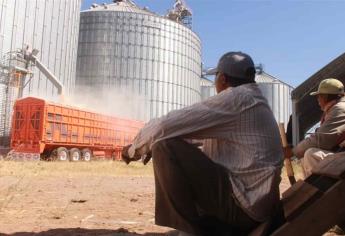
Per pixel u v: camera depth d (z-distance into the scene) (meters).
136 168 20.19
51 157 26.97
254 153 2.70
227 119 2.71
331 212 2.52
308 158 4.56
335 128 4.50
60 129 27.34
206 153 2.93
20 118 26.44
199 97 71.88
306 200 2.58
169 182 2.69
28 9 37.88
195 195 2.75
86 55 60.50
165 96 62.91
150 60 62.12
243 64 2.93
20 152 25.33
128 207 6.79
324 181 2.74
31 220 5.43
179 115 2.73
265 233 2.59
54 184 10.43
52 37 41.66
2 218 5.55
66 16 44.22
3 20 34.81
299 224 2.53
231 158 2.78
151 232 4.77
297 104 25.66
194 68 69.25
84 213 6.08
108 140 32.56
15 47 36.09
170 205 2.75
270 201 2.65
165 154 2.70
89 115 30.25
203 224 2.78
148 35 62.44
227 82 2.95
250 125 2.73
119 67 60.66
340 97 4.70
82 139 29.45
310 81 24.12
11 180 11.20
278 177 2.71
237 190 2.67
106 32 60.84
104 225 5.18
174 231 4.69
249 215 2.65
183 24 72.62
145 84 61.47
